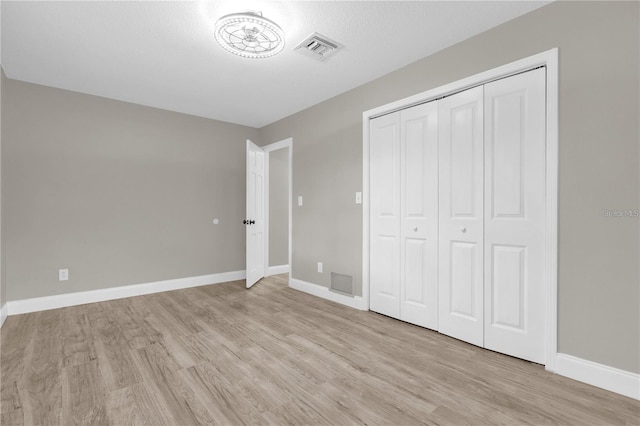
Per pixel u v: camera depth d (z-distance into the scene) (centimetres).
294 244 416
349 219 339
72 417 153
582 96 185
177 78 310
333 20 218
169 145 405
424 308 271
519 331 214
